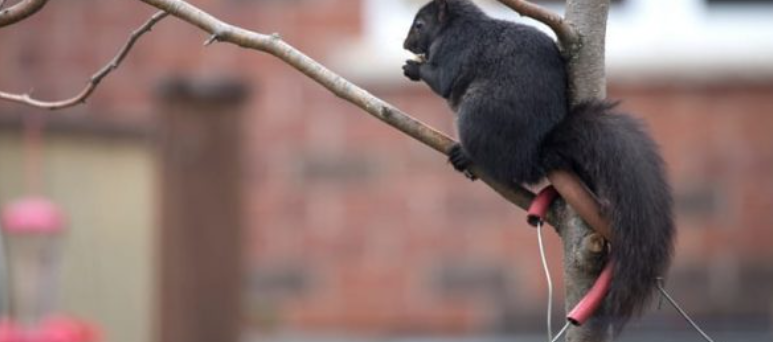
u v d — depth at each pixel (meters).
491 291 25.33
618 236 10.04
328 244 25.84
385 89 25.38
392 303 25.66
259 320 24.66
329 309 25.80
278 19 26.05
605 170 10.32
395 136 25.72
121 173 20.41
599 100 10.68
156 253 19.23
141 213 20.39
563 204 10.32
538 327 25.02
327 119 25.88
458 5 12.27
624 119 10.60
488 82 11.36
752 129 25.20
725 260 25.08
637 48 25.55
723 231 25.14
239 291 18.97
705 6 25.94
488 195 25.41
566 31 10.40
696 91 25.33
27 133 19.67
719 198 25.20
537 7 10.24
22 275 18.03
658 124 25.33
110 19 26.45
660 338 24.22
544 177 10.99
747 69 25.22
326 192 25.86
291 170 25.92
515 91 11.12
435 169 25.55
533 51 11.35
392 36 25.84
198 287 18.81
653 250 10.05
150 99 26.00
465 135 11.28
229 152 19.03
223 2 26.12
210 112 19.00
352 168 25.81
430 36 12.61
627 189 10.20
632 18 26.00
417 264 25.61
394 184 25.67
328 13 26.00
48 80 26.39
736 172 25.19
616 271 9.93
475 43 11.79
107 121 20.41
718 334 24.53
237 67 26.06
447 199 25.52
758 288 25.02
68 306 19.64
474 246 25.45
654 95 25.39
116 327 20.14
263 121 25.97
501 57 11.49
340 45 25.94
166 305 18.86
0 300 17.88
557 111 10.95
